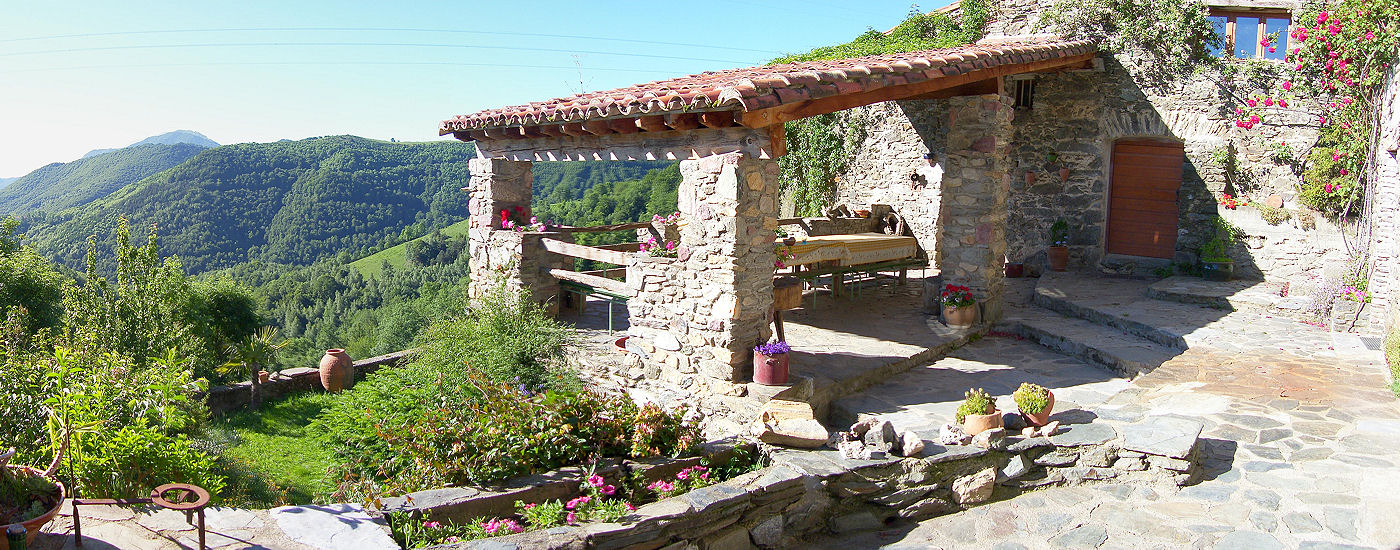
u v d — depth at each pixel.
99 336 14.88
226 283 21.06
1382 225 7.95
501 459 4.83
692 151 6.84
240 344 19.75
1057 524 4.85
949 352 8.41
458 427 5.05
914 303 10.29
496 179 9.27
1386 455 5.13
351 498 5.12
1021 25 11.78
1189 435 5.36
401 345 29.31
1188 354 7.41
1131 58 11.14
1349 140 9.84
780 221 10.86
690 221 6.88
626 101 6.45
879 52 13.19
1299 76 10.30
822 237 9.96
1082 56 10.67
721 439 5.60
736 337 6.62
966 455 5.27
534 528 4.23
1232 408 5.99
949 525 4.99
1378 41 9.02
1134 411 6.00
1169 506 4.88
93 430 4.62
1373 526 4.33
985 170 8.73
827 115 13.77
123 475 4.66
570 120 7.14
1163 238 11.57
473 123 8.60
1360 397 6.16
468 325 8.49
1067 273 11.67
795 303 7.36
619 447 5.33
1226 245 10.79
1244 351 7.48
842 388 7.00
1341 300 8.72
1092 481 5.33
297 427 11.28
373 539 3.69
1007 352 8.47
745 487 4.68
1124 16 11.02
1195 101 10.91
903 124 12.84
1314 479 4.91
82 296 16.06
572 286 9.52
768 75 6.05
